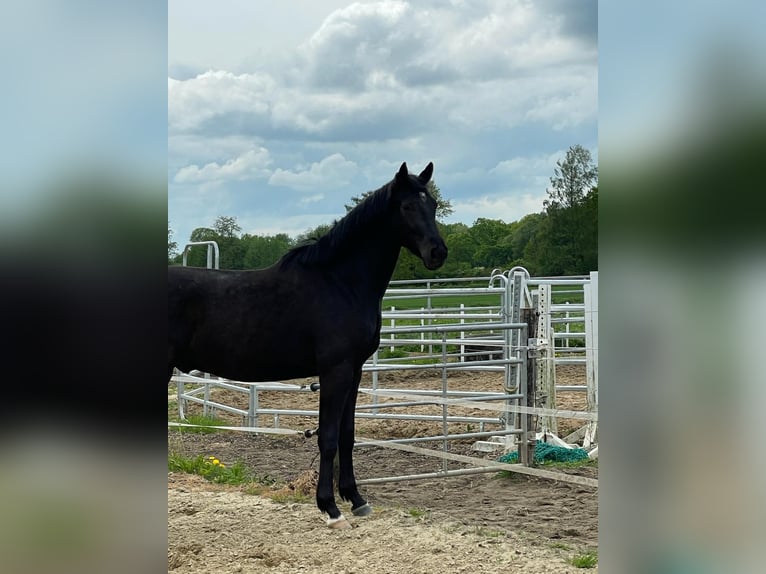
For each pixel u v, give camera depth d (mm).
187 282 4879
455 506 5398
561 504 5379
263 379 5082
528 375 6316
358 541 4539
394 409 9703
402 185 4977
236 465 6465
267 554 4234
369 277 5051
